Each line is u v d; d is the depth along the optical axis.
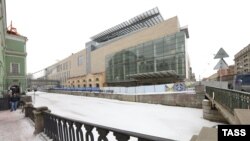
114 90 33.41
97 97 35.12
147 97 23.53
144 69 44.62
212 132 1.53
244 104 5.79
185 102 19.02
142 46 45.69
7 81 30.70
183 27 45.69
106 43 68.38
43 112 6.71
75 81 74.50
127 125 12.09
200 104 17.69
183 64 36.12
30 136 6.53
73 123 3.85
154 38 45.00
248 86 14.12
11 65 31.66
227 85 19.33
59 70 101.44
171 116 14.58
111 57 57.00
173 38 38.38
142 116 15.00
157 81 40.69
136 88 28.48
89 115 15.92
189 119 13.32
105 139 2.68
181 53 36.59
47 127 6.19
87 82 65.44
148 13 59.16
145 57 44.53
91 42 83.81
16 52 32.56
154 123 12.48
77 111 18.39
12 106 15.16
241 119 2.31
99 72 64.56
